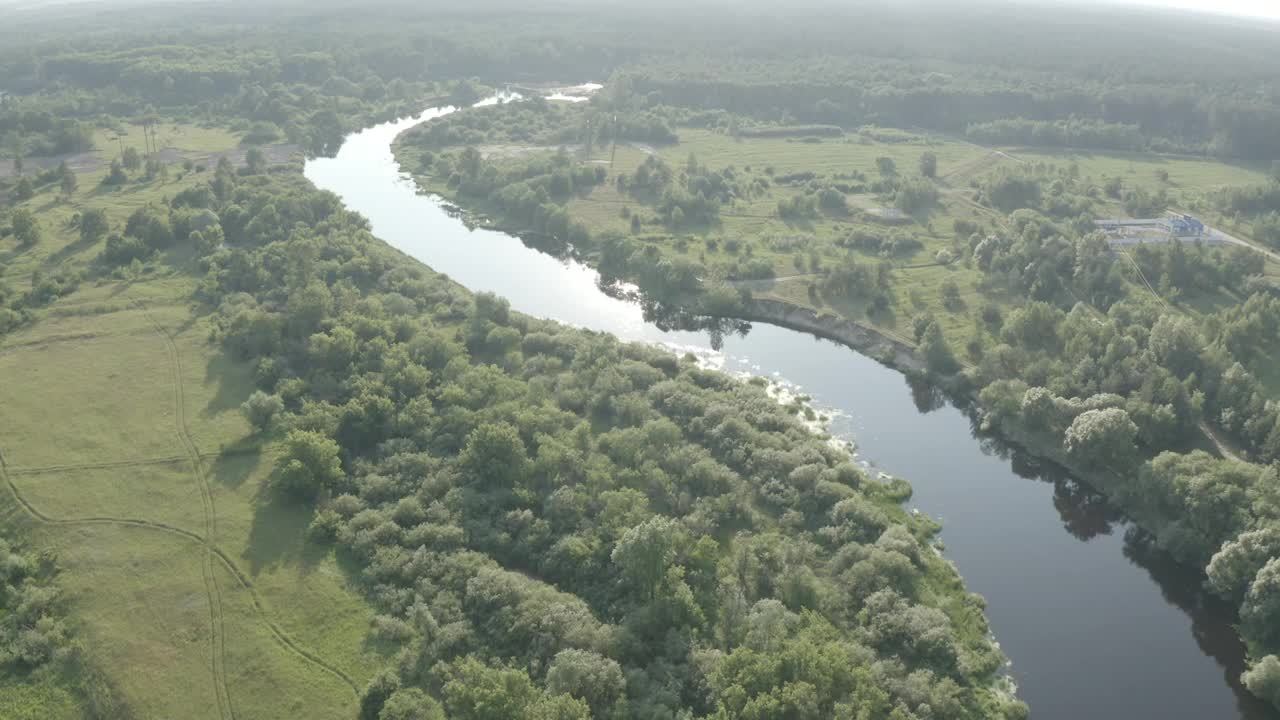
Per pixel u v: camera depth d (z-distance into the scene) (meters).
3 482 131.25
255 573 113.94
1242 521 117.19
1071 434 141.62
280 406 147.62
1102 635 112.12
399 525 122.88
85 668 99.88
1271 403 142.50
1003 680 103.94
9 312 180.00
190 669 99.62
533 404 150.38
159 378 161.75
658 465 134.88
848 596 110.81
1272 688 99.75
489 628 104.25
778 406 156.88
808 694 85.25
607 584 111.94
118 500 128.12
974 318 193.25
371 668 99.62
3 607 108.94
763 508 129.00
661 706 91.81
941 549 126.75
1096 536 131.62
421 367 159.00
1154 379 149.12
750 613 103.00
